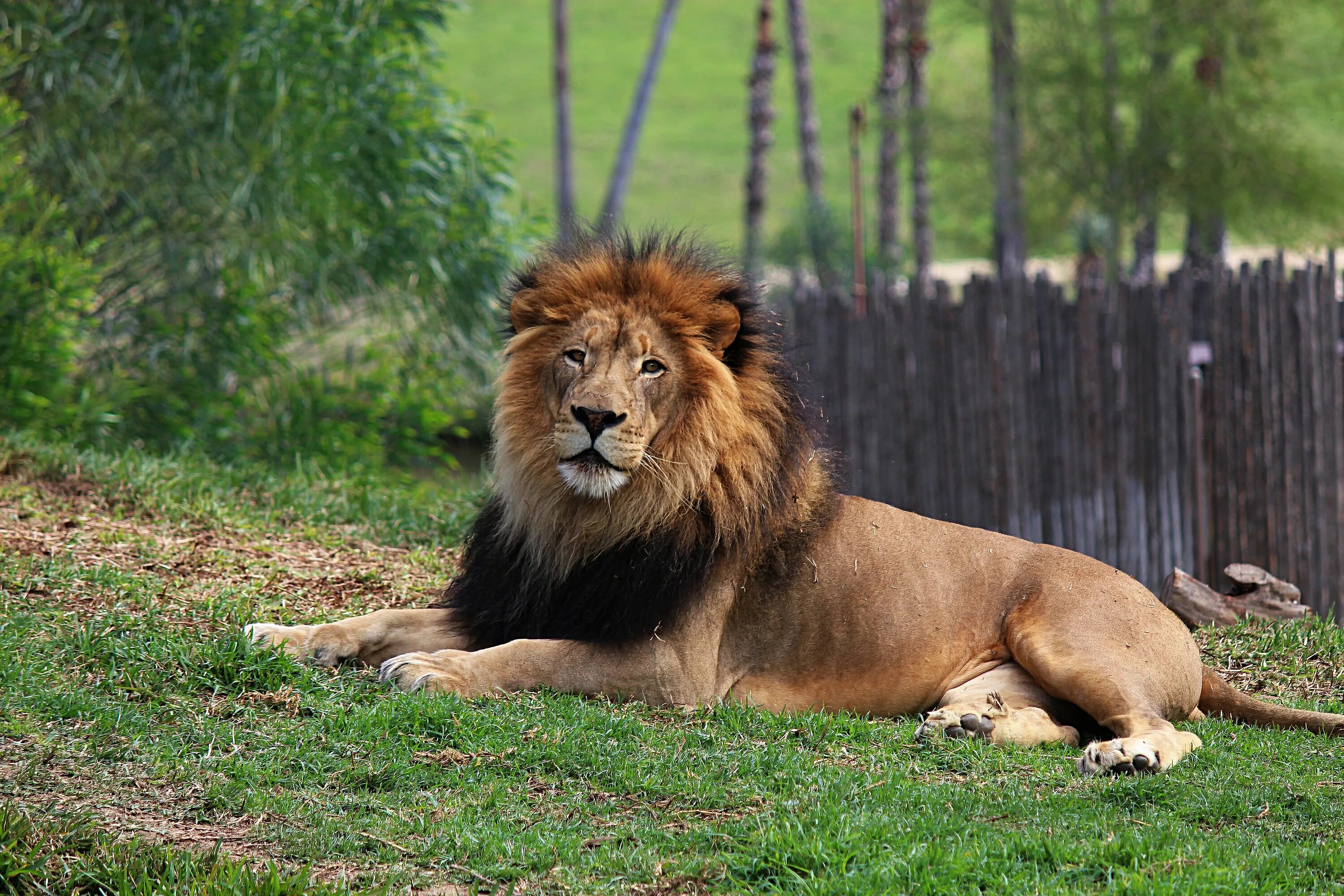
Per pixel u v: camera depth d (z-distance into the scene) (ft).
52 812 18.01
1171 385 49.44
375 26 59.00
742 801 19.90
